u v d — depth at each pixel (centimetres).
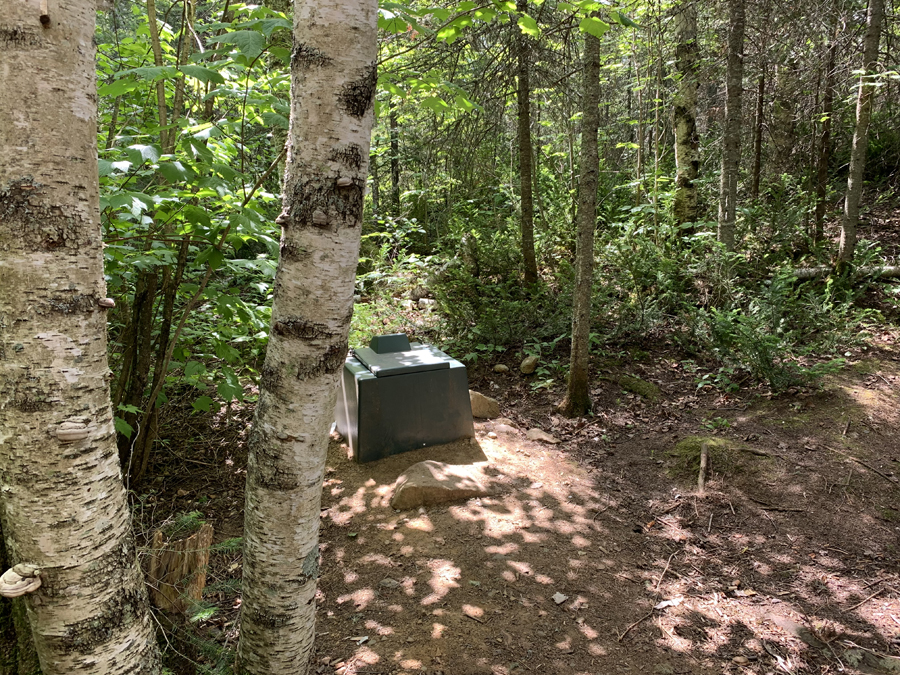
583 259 482
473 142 677
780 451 430
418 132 880
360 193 169
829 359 565
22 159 118
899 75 605
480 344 643
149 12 312
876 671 251
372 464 425
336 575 315
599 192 954
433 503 375
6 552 154
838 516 364
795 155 915
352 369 445
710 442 433
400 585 304
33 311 122
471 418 457
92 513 131
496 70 614
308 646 192
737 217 808
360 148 167
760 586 307
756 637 271
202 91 396
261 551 179
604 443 467
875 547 337
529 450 452
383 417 427
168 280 382
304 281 167
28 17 115
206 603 255
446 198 977
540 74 654
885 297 685
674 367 588
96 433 132
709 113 927
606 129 1117
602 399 536
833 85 759
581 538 345
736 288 663
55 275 123
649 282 677
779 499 382
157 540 238
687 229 812
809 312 611
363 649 263
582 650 262
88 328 130
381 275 773
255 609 183
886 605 291
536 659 256
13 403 123
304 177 165
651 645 266
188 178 254
